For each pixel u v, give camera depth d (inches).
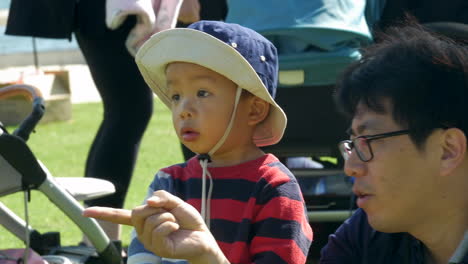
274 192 164.6
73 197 238.4
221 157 174.6
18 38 933.2
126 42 285.9
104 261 245.6
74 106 778.2
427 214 128.1
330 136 284.0
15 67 906.7
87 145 587.2
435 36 132.3
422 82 124.0
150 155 536.7
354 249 146.9
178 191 173.5
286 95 279.1
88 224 237.3
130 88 293.7
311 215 281.1
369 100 127.1
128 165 296.7
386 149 125.3
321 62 269.9
